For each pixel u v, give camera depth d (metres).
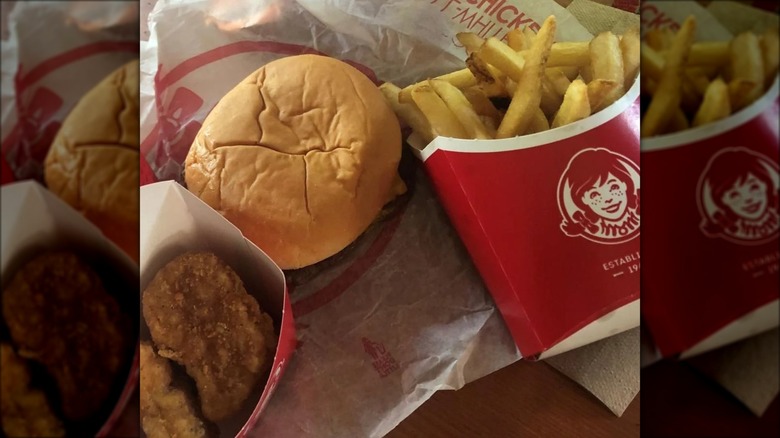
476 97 0.23
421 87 0.23
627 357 0.21
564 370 0.21
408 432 0.21
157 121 0.23
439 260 0.23
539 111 0.22
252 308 0.21
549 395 0.21
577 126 0.22
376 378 0.22
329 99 0.22
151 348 0.20
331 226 0.21
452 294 0.22
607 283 0.21
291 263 0.22
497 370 0.22
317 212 0.21
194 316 0.21
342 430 0.21
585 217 0.21
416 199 0.23
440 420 0.21
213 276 0.21
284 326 0.21
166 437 0.20
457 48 0.24
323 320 0.22
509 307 0.22
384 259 0.23
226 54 0.24
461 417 0.21
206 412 0.20
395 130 0.23
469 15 0.24
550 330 0.21
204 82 0.24
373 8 0.24
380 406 0.21
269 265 0.21
